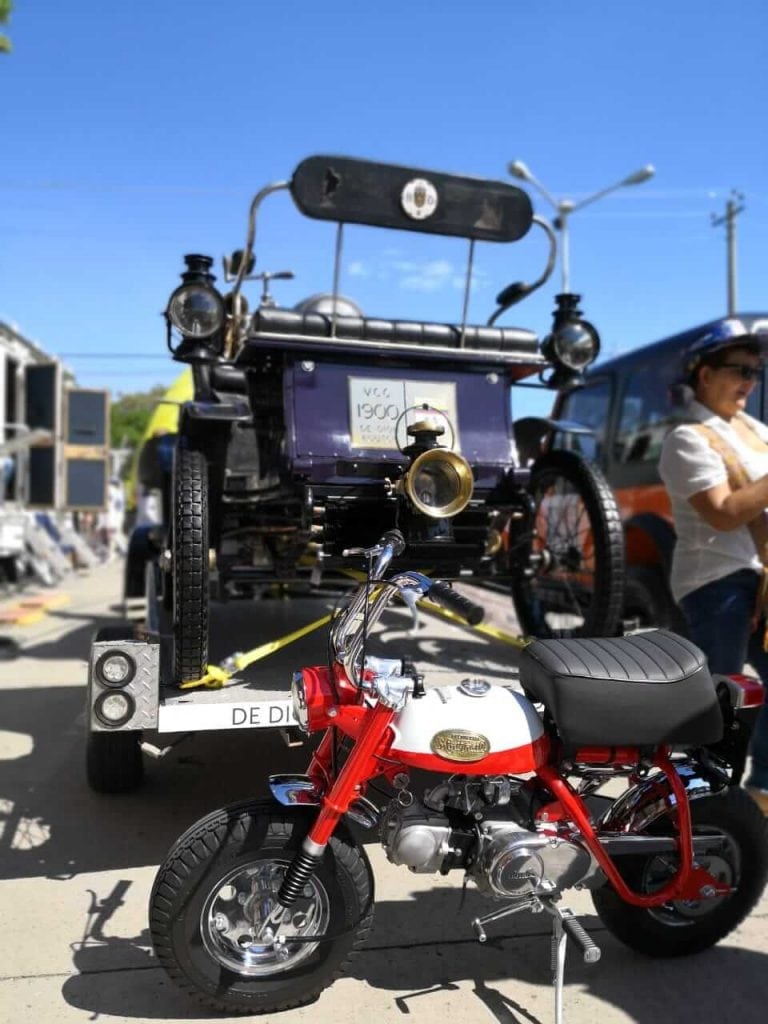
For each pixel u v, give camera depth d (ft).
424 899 10.28
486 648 15.02
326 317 12.19
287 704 10.53
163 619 14.52
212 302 11.78
